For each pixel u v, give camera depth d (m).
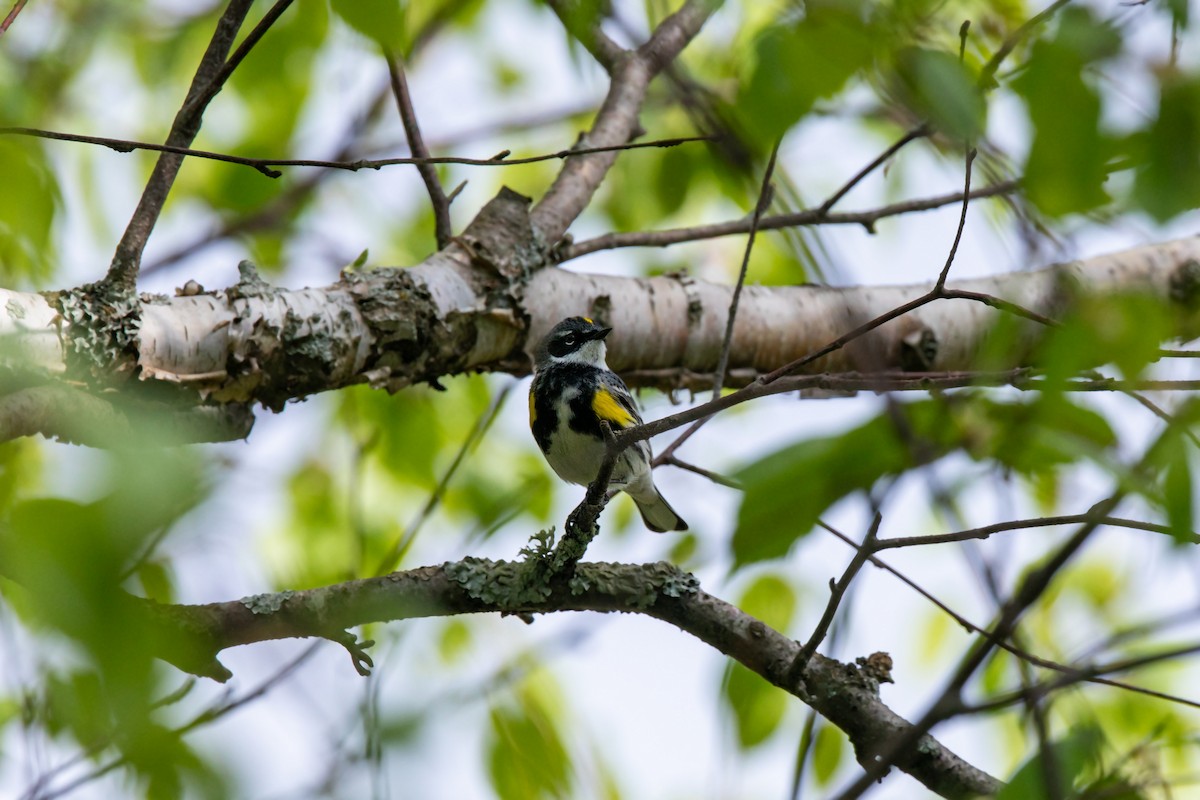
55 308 7.29
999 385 5.26
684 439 7.98
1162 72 3.98
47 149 11.58
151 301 7.88
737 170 7.07
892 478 5.23
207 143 13.16
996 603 4.54
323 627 7.29
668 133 12.51
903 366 10.58
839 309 10.45
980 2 8.14
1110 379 4.68
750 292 10.59
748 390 5.97
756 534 5.21
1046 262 4.88
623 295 10.12
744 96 4.37
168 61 12.45
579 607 7.61
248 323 8.14
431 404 12.64
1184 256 10.74
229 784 4.07
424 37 13.73
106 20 12.78
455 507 12.45
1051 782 4.22
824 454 5.14
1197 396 4.16
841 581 5.90
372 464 12.41
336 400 12.77
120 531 2.81
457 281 9.26
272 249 13.55
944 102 4.25
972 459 5.56
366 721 4.73
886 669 7.39
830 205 9.36
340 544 12.16
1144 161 4.00
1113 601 9.60
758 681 7.30
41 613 2.81
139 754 3.96
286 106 12.36
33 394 7.05
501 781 8.18
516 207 9.80
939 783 7.09
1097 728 4.74
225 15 7.15
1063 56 3.97
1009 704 4.39
